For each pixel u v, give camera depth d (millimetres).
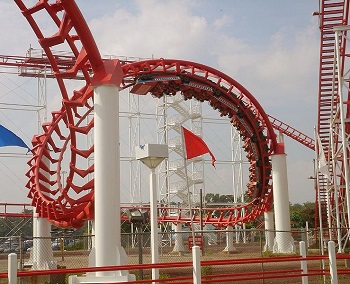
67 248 52594
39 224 28922
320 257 16328
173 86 38375
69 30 17906
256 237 63969
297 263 27578
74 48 18891
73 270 12148
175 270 23578
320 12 31234
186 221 50719
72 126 24188
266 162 43031
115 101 17359
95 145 17109
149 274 22594
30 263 28906
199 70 39125
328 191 39188
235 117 41719
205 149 19812
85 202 27375
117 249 16391
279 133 42156
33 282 21922
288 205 39875
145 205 63906
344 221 41375
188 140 19719
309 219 94625
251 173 44406
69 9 16469
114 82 17266
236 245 53000
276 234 39188
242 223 50188
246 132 42375
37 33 18078
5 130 26219
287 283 22734
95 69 17547
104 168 16812
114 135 17109
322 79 35250
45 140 31109
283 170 40562
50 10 17531
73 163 26484
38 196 29016
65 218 27828
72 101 20250
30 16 17672
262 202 45094
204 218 50594
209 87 39656
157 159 17125
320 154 30391
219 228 52219
